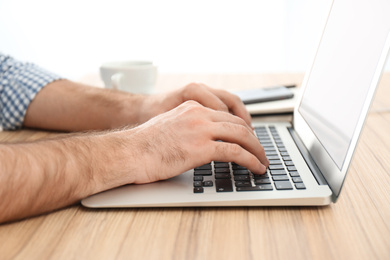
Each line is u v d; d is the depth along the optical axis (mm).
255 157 555
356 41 561
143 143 552
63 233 443
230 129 566
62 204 493
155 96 824
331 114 584
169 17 2553
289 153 645
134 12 2561
